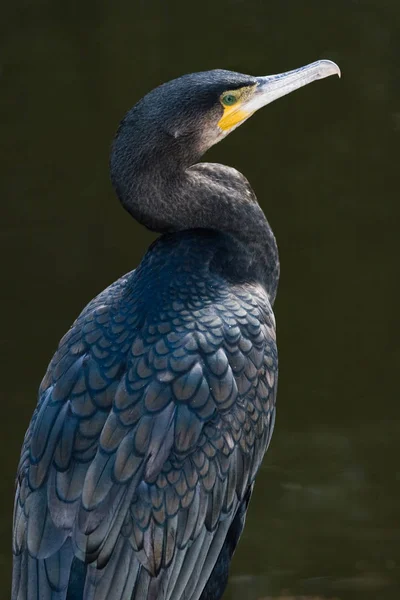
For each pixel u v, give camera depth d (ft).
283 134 55.88
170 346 20.42
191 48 61.57
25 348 43.52
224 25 63.62
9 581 34.83
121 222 50.39
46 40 62.95
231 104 23.54
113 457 19.39
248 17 64.28
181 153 22.75
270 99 24.03
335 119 56.54
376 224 49.65
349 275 46.83
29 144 55.47
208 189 23.02
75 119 57.00
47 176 53.21
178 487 19.57
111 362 20.38
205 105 22.93
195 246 22.39
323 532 36.06
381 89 58.23
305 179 52.80
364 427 40.34
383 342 43.91
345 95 58.08
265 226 23.52
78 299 45.80
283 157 54.29
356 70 59.52
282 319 45.03
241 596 34.09
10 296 46.11
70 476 19.39
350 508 36.91
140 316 20.94
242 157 54.39
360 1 64.69
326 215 50.29
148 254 22.52
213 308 21.17
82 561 18.86
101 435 19.54
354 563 35.17
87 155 54.54
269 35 62.49
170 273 21.77
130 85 59.06
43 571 18.81
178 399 19.95
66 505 19.17
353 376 42.52
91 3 66.08
